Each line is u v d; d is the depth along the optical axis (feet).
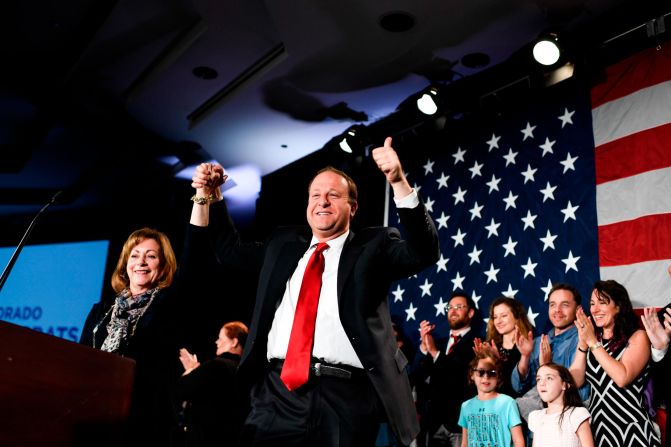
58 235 30.35
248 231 29.53
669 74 14.39
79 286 27.96
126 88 20.40
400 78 18.49
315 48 17.15
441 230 18.47
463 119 19.08
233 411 10.87
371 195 20.94
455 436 13.07
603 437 10.17
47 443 4.82
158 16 16.81
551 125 16.66
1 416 4.49
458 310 15.61
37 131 22.36
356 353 6.04
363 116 20.68
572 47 14.98
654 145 14.20
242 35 17.34
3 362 4.55
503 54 17.08
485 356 12.30
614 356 10.72
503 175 17.39
